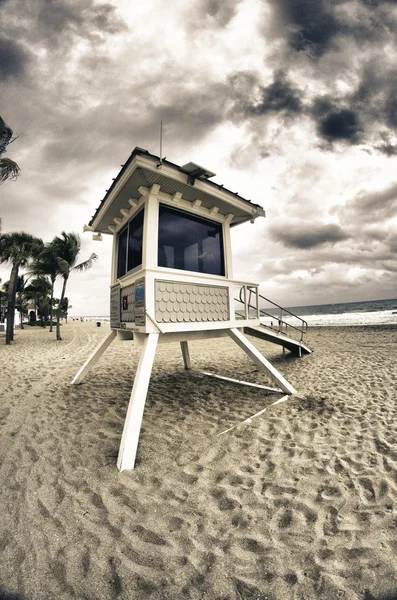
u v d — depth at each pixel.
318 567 2.15
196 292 5.30
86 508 2.80
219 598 1.93
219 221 6.26
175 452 3.89
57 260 19.30
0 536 2.48
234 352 13.22
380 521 2.56
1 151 11.12
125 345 16.33
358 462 3.51
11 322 17.83
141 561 2.21
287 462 3.59
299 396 6.00
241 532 2.50
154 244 4.88
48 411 5.53
